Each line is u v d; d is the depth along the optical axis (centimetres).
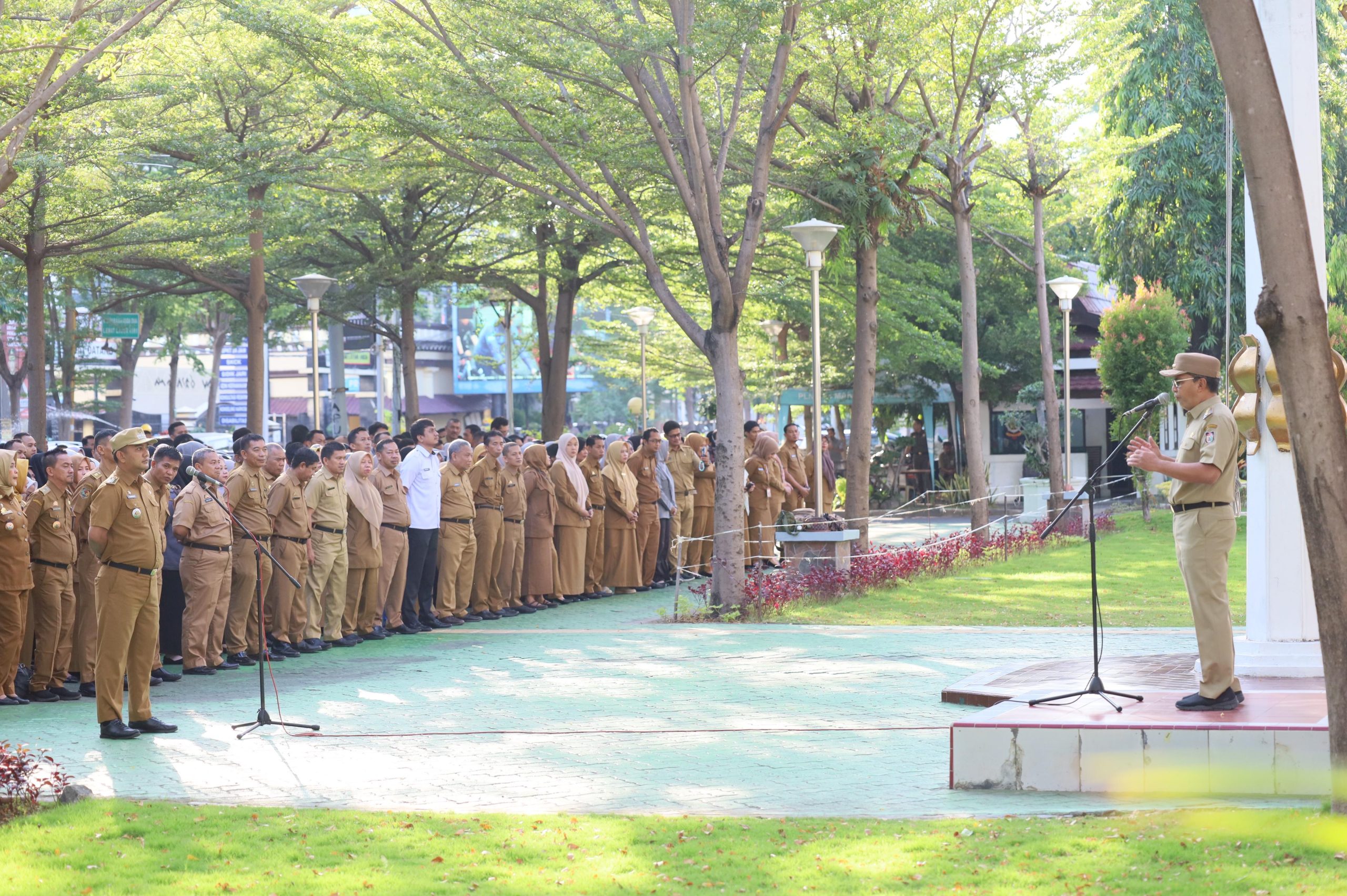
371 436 1723
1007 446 3794
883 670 1162
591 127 1546
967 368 2247
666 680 1135
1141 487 2777
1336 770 596
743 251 1535
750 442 2217
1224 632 774
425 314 4703
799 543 1747
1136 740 725
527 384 6656
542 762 830
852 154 1869
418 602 1508
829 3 1491
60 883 555
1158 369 2677
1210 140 2927
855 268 2420
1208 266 2923
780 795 742
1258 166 587
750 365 3794
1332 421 582
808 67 1612
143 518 927
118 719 919
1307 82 884
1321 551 585
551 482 1719
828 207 1883
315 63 1614
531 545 1688
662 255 2498
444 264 2684
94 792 762
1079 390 3553
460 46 1580
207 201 2041
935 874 552
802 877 555
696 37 1415
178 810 694
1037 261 2623
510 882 555
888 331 2841
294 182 2098
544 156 1630
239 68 2064
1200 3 597
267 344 4425
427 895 536
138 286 2592
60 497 1109
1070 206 2920
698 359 3847
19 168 1719
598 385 7094
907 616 1518
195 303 4094
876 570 1784
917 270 2880
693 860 589
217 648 1223
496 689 1102
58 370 3931
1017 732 741
